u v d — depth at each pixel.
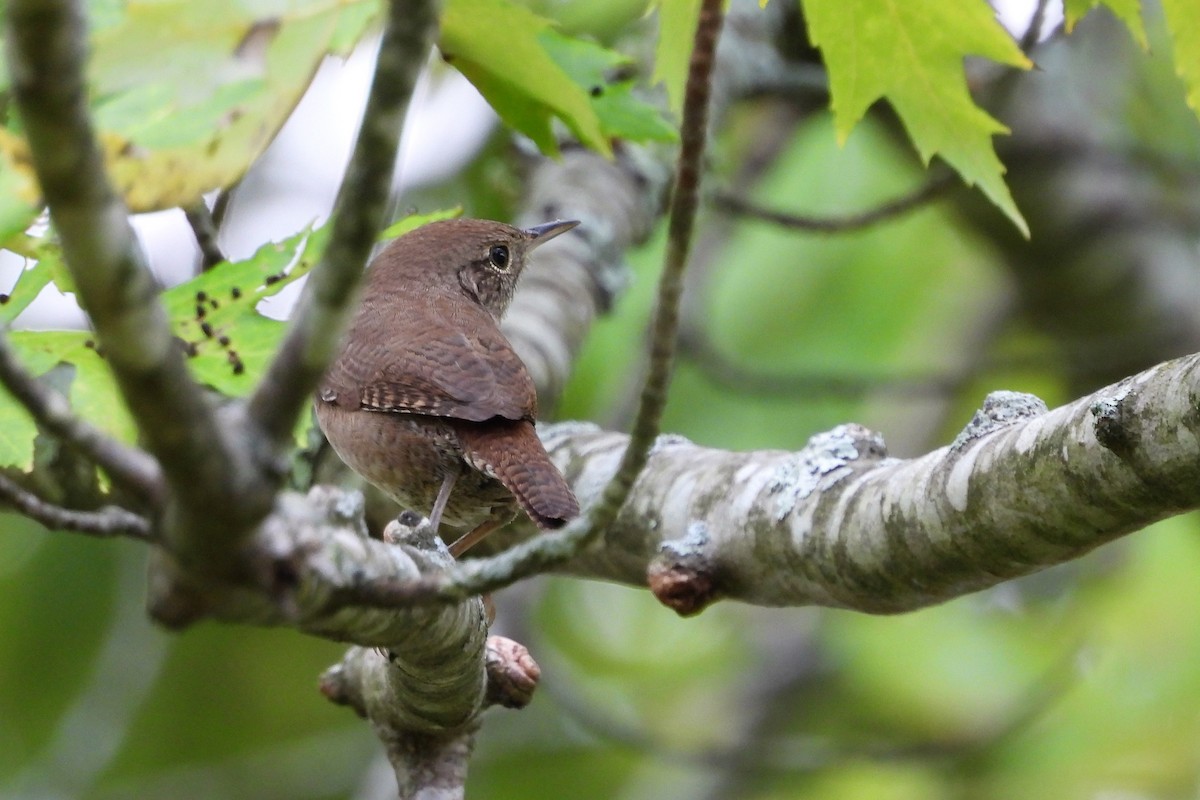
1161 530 13.64
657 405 4.10
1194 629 13.42
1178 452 5.05
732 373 12.75
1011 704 14.13
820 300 14.32
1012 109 13.93
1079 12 6.30
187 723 15.57
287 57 4.02
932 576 6.20
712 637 16.23
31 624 14.91
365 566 4.25
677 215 3.93
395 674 6.29
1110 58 14.32
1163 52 14.06
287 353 3.24
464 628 5.68
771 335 14.30
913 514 6.11
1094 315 14.59
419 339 8.98
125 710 13.10
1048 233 14.20
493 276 10.40
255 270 6.10
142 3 3.89
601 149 6.19
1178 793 13.37
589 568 8.05
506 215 14.01
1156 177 14.54
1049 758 13.71
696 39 3.82
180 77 3.98
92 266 2.89
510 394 8.67
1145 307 14.33
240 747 15.60
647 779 14.97
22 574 14.95
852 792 14.39
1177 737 13.38
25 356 5.79
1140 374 5.26
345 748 14.64
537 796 15.47
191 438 3.12
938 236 14.61
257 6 3.96
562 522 7.63
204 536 3.33
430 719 6.62
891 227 14.26
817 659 15.16
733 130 14.70
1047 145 14.02
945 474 5.97
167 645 13.62
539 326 9.99
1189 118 14.33
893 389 13.05
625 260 11.20
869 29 5.91
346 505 4.42
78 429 3.24
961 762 14.18
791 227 11.57
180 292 6.08
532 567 4.18
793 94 13.20
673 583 7.11
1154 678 13.49
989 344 15.18
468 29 5.88
